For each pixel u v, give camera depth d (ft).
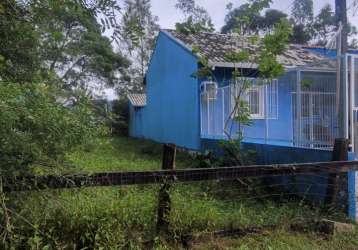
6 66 14.21
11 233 10.53
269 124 33.81
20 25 12.86
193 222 14.03
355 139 23.03
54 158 10.89
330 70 26.71
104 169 26.53
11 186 10.43
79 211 12.37
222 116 35.27
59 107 10.59
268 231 14.87
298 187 20.45
